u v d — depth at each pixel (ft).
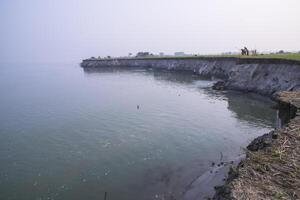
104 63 563.89
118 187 56.95
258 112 118.11
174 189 54.70
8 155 76.95
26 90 220.23
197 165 66.13
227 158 69.67
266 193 24.34
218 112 122.62
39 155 76.54
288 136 36.94
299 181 26.12
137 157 72.64
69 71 493.36
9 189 57.93
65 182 60.34
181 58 369.91
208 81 236.84
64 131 99.30
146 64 470.39
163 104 145.79
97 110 134.21
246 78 172.35
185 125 103.09
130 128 100.68
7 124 110.93
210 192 50.96
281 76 142.31
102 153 76.48
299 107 49.73
